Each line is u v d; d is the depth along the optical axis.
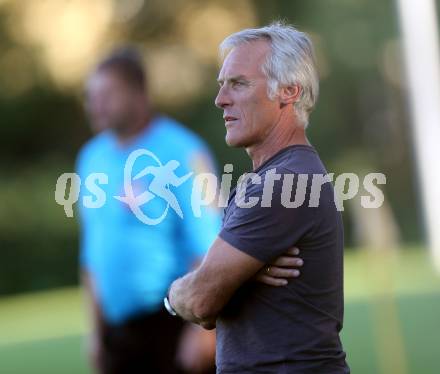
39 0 86.12
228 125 13.42
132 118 19.50
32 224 90.62
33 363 37.59
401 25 71.06
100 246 20.00
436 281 52.25
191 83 89.44
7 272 90.19
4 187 91.69
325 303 12.98
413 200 103.62
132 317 19.83
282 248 12.70
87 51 86.62
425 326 38.88
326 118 95.88
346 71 95.88
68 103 92.75
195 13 91.38
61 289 90.44
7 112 91.94
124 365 20.25
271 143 13.33
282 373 12.70
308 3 94.75
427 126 68.06
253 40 13.36
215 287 12.78
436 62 68.38
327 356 12.90
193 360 19.42
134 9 89.94
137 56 20.00
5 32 86.81
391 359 31.47
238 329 13.01
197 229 18.95
